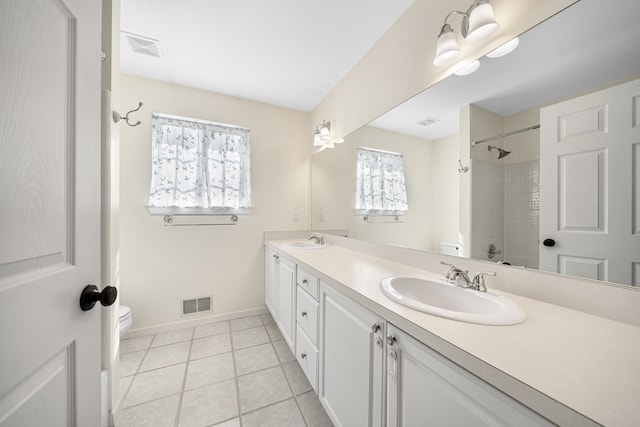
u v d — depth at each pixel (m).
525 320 0.72
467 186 1.17
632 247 0.71
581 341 0.61
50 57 0.50
